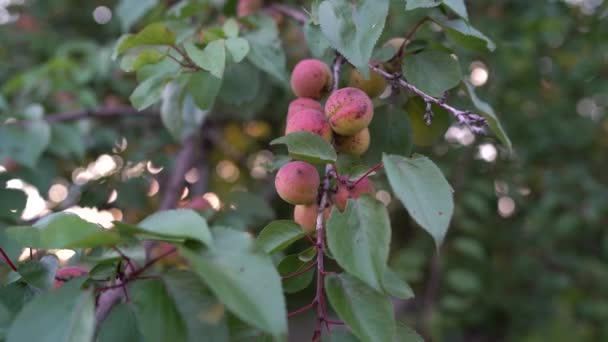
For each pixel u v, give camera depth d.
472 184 1.23
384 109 0.67
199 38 0.73
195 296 0.51
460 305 1.23
